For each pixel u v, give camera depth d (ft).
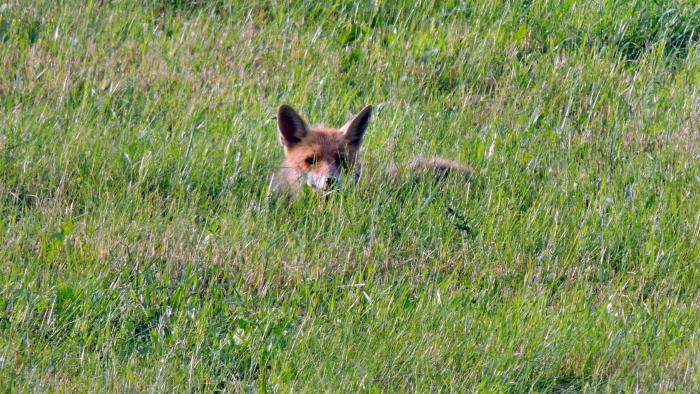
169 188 38.60
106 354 28.19
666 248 36.24
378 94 49.90
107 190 37.37
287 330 30.04
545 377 29.19
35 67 48.32
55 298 29.78
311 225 37.01
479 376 28.71
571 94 50.49
